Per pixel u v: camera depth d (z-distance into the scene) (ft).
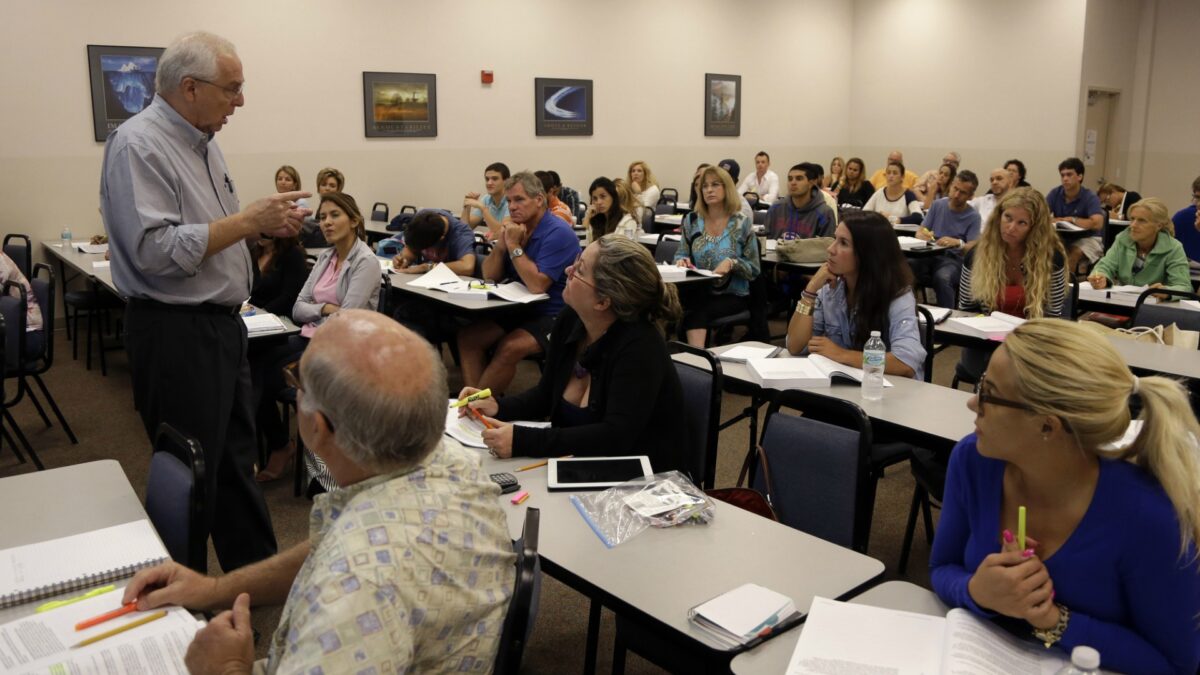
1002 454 4.26
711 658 4.47
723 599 4.80
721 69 34.68
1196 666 4.10
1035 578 4.11
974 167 35.47
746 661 4.32
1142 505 4.09
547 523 5.86
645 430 7.45
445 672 3.76
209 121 7.63
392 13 26.68
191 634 4.29
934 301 24.14
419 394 3.70
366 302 12.65
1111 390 4.01
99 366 18.17
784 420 7.50
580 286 7.25
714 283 16.31
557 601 8.93
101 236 21.47
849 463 7.06
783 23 36.29
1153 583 4.07
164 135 7.45
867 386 8.91
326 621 3.30
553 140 30.71
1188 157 34.09
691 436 8.37
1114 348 4.16
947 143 36.17
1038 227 12.02
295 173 23.94
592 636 7.16
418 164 27.91
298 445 11.41
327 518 3.95
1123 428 4.07
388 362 3.70
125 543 5.19
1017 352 4.17
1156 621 4.10
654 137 33.30
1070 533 4.26
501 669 3.96
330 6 25.57
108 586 4.79
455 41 28.04
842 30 38.34
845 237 9.77
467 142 28.78
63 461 12.85
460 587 3.70
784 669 4.25
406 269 16.46
